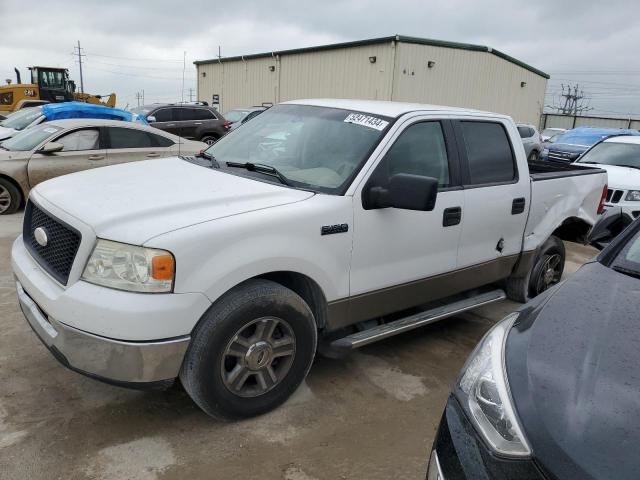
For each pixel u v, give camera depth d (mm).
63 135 8500
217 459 2764
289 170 3512
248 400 3008
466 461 1767
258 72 29312
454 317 4941
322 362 3879
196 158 4070
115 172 3625
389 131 3506
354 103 4035
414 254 3639
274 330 3053
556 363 1886
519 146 4500
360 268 3338
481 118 4211
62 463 2658
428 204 3035
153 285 2518
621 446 1536
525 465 1612
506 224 4332
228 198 2979
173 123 17141
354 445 2959
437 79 23625
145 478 2600
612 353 1914
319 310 3301
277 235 2877
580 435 1587
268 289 2904
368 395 3482
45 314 2875
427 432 3127
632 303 2250
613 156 9656
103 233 2598
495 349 2064
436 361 4031
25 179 8188
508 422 1733
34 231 3162
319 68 25500
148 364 2566
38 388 3285
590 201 5402
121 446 2811
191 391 2799
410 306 3797
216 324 2723
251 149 3912
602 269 2639
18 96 22641
